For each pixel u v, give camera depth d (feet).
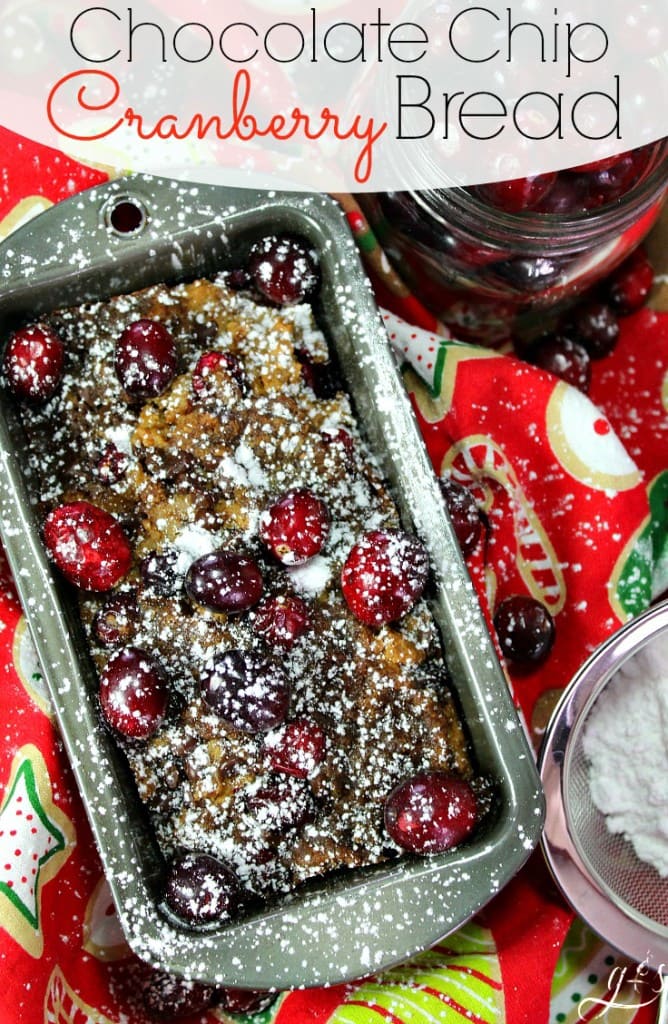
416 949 1.21
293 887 1.25
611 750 1.34
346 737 1.26
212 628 1.26
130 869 1.21
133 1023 1.31
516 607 1.38
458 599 1.26
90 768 1.21
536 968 1.32
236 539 1.27
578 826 1.33
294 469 1.29
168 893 1.22
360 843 1.25
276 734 1.24
